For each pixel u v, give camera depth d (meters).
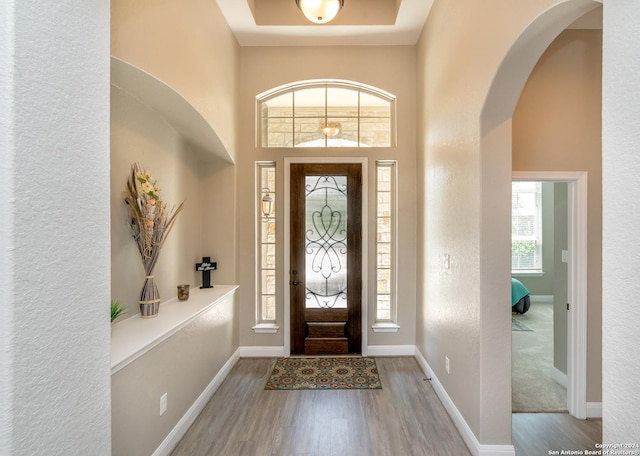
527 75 1.77
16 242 0.70
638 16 0.84
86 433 0.88
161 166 2.49
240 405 2.63
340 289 3.61
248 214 3.57
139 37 1.78
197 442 2.18
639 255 0.84
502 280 1.97
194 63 2.40
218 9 2.89
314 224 3.61
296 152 3.58
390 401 2.68
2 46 0.69
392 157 3.55
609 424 0.92
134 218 2.09
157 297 2.18
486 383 1.97
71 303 0.84
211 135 2.82
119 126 1.99
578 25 2.35
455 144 2.38
